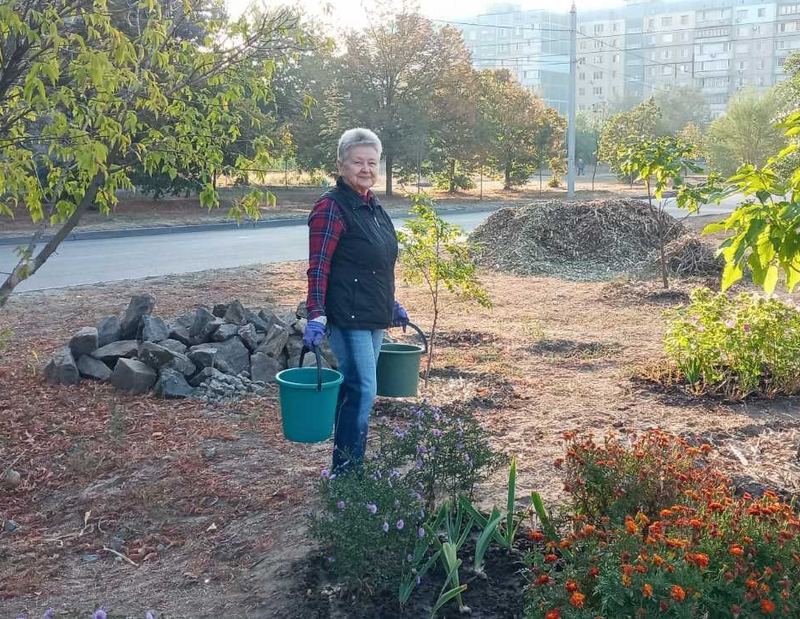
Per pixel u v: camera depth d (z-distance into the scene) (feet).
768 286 9.84
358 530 9.70
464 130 127.75
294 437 12.31
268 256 51.80
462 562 10.83
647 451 11.46
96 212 79.36
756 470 14.82
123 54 13.43
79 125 14.37
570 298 34.37
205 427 17.53
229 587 11.11
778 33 422.00
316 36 17.54
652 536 8.73
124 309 31.55
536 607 8.68
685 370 20.40
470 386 20.47
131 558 12.33
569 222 45.75
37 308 31.76
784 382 19.63
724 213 89.51
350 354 12.67
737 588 8.25
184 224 71.36
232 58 16.96
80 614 10.73
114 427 17.44
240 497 13.99
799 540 8.93
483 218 90.07
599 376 21.43
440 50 117.29
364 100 114.83
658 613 7.88
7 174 15.31
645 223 46.62
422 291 36.09
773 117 124.57
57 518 13.82
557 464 11.34
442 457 11.77
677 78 448.24
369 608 9.95
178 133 16.90
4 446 16.71
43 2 13.71
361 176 12.46
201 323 22.17
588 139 230.48
